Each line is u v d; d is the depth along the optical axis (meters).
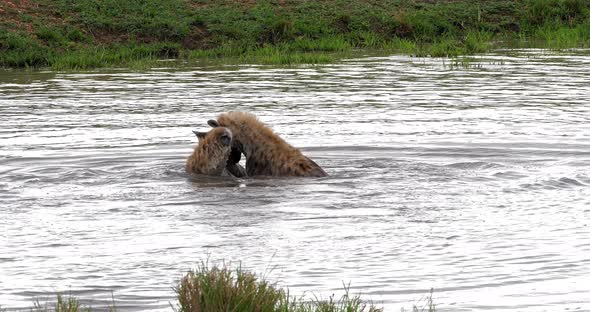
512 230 23.59
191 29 76.00
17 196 28.00
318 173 30.66
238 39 75.88
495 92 51.59
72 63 65.62
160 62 68.75
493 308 17.59
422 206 26.22
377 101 48.41
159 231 23.83
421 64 66.06
